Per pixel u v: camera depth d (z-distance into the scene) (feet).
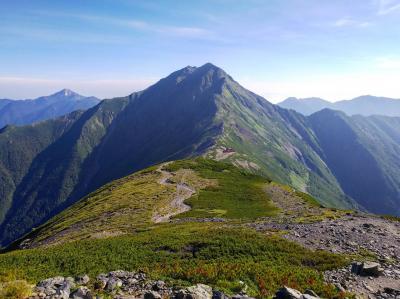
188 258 96.48
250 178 361.30
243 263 86.17
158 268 81.20
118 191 301.63
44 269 84.74
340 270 84.17
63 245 122.11
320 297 64.39
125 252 102.58
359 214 183.42
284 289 59.98
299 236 118.21
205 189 292.81
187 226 163.84
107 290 63.16
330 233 121.80
